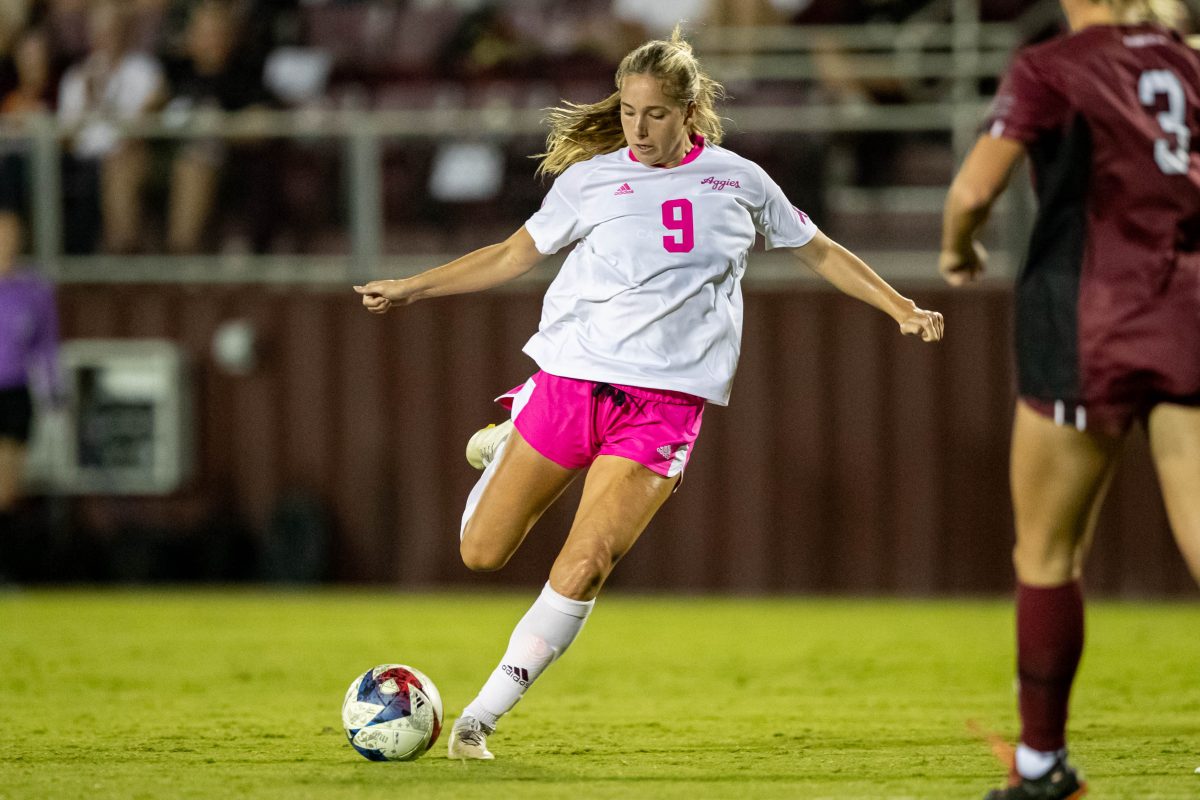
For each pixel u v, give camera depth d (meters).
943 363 43.91
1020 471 14.33
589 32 52.16
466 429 45.56
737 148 45.00
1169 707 23.34
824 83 46.88
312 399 46.28
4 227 43.16
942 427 43.88
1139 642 33.00
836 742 19.88
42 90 51.91
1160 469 14.29
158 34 50.91
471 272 18.50
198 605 41.38
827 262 18.52
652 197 17.81
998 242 45.00
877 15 48.31
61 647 32.25
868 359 44.12
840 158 45.25
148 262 47.09
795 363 44.34
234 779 16.86
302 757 18.50
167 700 24.61
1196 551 14.00
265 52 50.09
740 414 44.47
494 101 50.69
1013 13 46.94
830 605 42.00
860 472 44.06
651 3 53.53
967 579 43.75
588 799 15.50
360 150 46.53
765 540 44.34
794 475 44.25
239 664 29.56
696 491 44.56
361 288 18.42
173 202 47.06
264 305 46.44
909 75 46.53
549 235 18.25
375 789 16.12
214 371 46.66
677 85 17.38
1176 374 13.76
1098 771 17.16
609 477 17.86
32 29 52.66
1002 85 14.43
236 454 46.56
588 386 17.78
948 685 26.64
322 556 45.72
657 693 25.62
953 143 45.34
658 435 17.80
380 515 45.94
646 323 17.70
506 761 18.16
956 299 43.94
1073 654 14.41
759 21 49.50
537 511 18.36
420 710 18.03
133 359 46.66
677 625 36.94
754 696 25.23
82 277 47.25
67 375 46.91
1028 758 14.53
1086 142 13.84
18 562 45.84
